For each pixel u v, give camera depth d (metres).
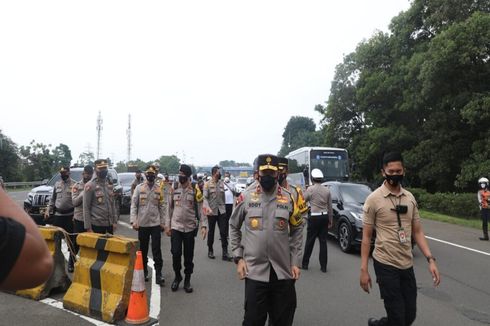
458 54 18.20
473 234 12.91
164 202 7.27
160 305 5.77
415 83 21.98
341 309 5.72
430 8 22.44
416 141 24.72
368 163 28.28
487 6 20.33
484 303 6.10
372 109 26.81
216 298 6.12
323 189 8.09
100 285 5.40
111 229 7.48
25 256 0.94
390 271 3.97
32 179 45.19
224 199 9.29
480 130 20.28
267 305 3.72
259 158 3.81
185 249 6.56
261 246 3.66
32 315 5.29
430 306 5.94
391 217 4.02
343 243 10.19
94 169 7.44
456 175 21.17
